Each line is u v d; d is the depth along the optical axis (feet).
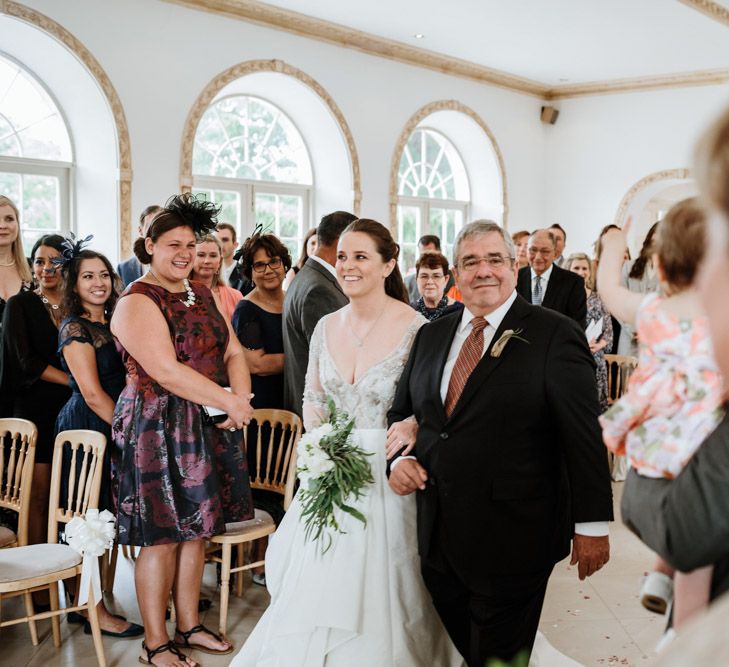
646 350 4.69
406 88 31.40
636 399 4.57
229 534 10.76
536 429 7.36
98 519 9.52
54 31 21.43
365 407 8.89
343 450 8.59
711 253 2.11
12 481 12.02
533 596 7.65
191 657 10.19
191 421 9.87
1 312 13.20
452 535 7.53
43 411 12.09
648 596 4.36
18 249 13.61
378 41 29.50
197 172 27.14
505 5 25.52
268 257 12.71
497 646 7.60
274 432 12.91
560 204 38.42
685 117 35.01
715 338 2.13
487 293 7.62
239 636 10.88
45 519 12.14
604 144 37.09
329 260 11.44
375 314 9.08
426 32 28.78
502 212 36.32
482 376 7.42
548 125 38.42
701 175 2.09
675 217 4.42
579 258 19.56
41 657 10.30
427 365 8.13
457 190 36.78
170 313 9.91
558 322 7.53
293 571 8.98
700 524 3.41
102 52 22.50
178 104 24.30
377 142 30.48
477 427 7.39
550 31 28.48
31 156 22.95
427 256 15.81
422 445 7.79
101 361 11.05
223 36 25.22
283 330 11.89
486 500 7.38
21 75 22.65
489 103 35.29
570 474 7.27
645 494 4.29
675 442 4.25
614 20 26.96
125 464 9.80
